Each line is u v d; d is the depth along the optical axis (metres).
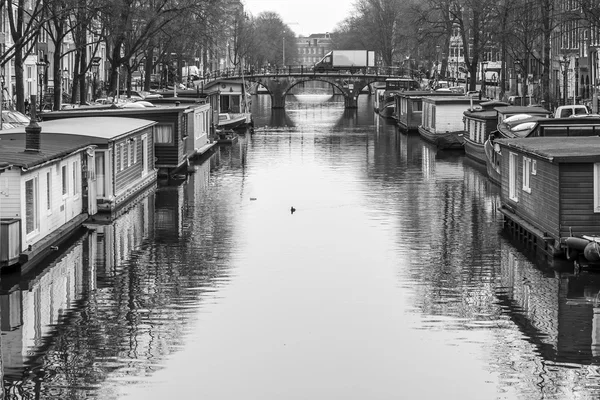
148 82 106.44
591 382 25.58
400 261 38.28
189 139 70.88
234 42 179.62
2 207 34.75
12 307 31.67
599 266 35.62
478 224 45.66
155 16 80.88
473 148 72.31
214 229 44.56
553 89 108.94
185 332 29.44
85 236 42.53
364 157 76.00
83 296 33.03
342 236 43.06
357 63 164.75
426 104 93.69
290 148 84.50
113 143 48.12
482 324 30.19
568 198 35.75
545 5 80.75
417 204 51.72
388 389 25.33
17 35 61.59
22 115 60.66
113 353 27.59
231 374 26.20
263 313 31.31
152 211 49.22
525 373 26.20
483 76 112.00
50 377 25.77
